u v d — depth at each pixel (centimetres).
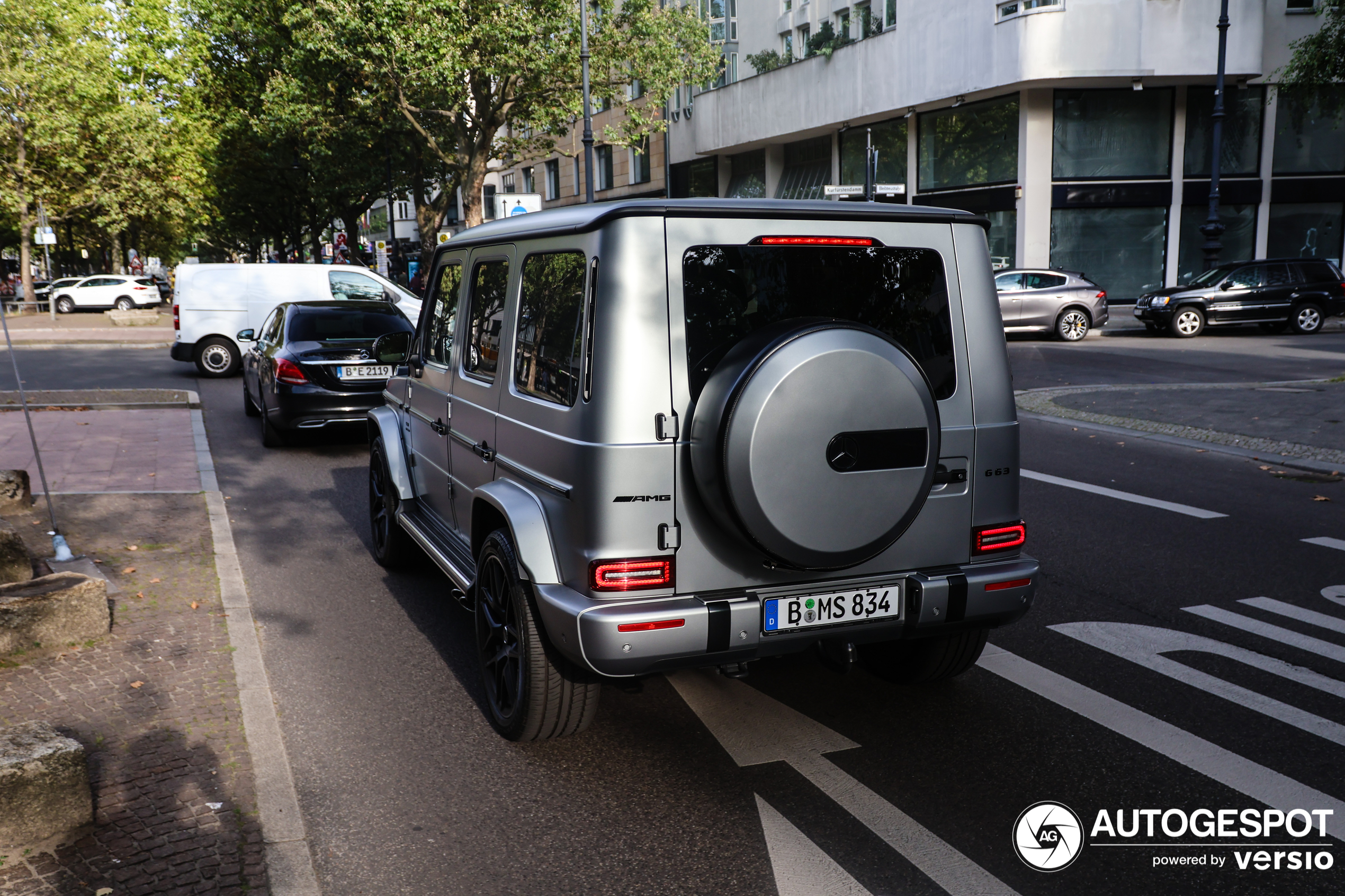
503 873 317
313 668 491
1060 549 688
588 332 340
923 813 351
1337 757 391
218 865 311
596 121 4700
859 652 474
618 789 370
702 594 345
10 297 5441
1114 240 2847
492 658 419
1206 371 1645
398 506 604
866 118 3117
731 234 344
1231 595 588
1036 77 2566
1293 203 2908
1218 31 2575
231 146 4231
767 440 318
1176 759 389
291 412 1037
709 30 3478
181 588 586
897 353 336
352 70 2847
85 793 326
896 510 339
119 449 1059
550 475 362
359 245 4300
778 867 319
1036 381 1616
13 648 477
